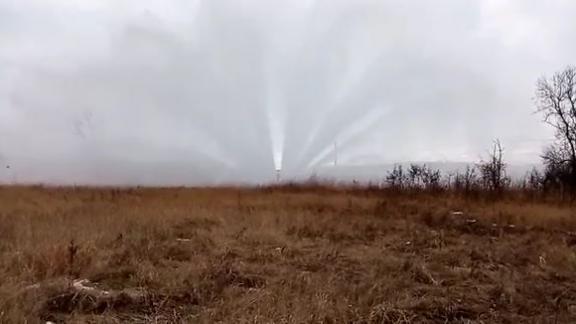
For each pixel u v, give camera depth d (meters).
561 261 8.23
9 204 13.46
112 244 8.22
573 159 25.50
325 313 5.02
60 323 4.88
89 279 6.34
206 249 8.27
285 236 9.50
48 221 10.12
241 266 7.05
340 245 9.09
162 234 9.36
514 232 11.70
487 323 5.43
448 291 6.37
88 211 11.97
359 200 16.53
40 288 5.54
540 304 6.09
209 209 13.02
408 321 5.22
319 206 14.84
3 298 5.00
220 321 4.93
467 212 14.49
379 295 5.87
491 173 22.84
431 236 10.44
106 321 4.91
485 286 6.70
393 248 9.24
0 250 7.34
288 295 5.55
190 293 5.76
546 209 14.96
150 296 5.60
